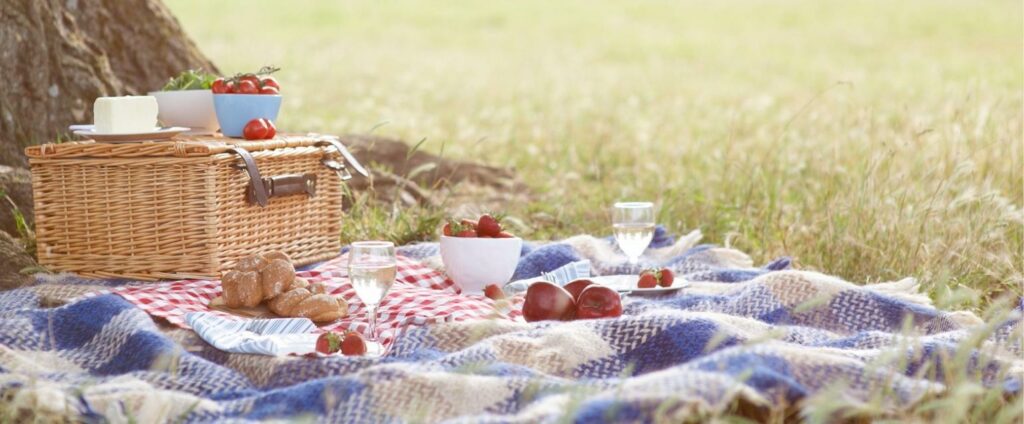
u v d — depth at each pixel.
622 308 4.14
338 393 3.15
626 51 24.88
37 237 4.68
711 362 3.14
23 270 4.41
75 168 4.59
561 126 11.60
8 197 5.17
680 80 19.02
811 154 7.63
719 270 5.01
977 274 5.30
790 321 4.21
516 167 9.08
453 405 3.13
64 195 4.62
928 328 4.14
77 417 2.99
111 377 3.38
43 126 6.07
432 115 13.48
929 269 5.39
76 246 4.66
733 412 3.02
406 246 5.37
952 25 29.25
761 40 27.16
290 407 3.13
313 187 5.05
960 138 6.86
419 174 7.75
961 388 2.84
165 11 7.11
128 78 6.82
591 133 10.59
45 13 6.20
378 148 7.92
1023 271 5.31
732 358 3.16
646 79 19.12
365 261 3.58
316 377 3.43
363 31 27.70
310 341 3.77
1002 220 5.54
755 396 2.92
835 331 4.19
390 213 6.38
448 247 4.54
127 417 2.98
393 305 4.22
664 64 22.16
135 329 3.68
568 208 7.09
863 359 3.41
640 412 2.85
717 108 13.70
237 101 4.90
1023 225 5.63
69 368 3.62
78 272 4.66
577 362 3.56
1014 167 6.54
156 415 3.05
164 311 4.04
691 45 26.16
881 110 12.15
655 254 5.45
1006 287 5.32
